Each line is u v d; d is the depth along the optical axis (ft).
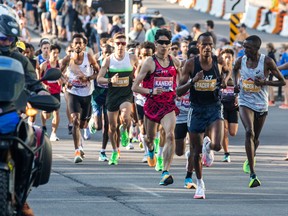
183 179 71.10
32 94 45.16
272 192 65.67
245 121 68.44
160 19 165.27
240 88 69.36
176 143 69.46
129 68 77.56
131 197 62.13
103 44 95.55
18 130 42.63
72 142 95.09
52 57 93.09
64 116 116.06
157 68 67.87
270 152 90.74
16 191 43.37
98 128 85.25
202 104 61.31
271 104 138.31
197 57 61.21
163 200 61.11
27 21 214.48
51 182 68.08
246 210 57.77
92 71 81.92
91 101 85.40
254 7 232.73
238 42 134.00
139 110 82.23
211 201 61.11
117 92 77.92
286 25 222.28
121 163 80.59
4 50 45.70
